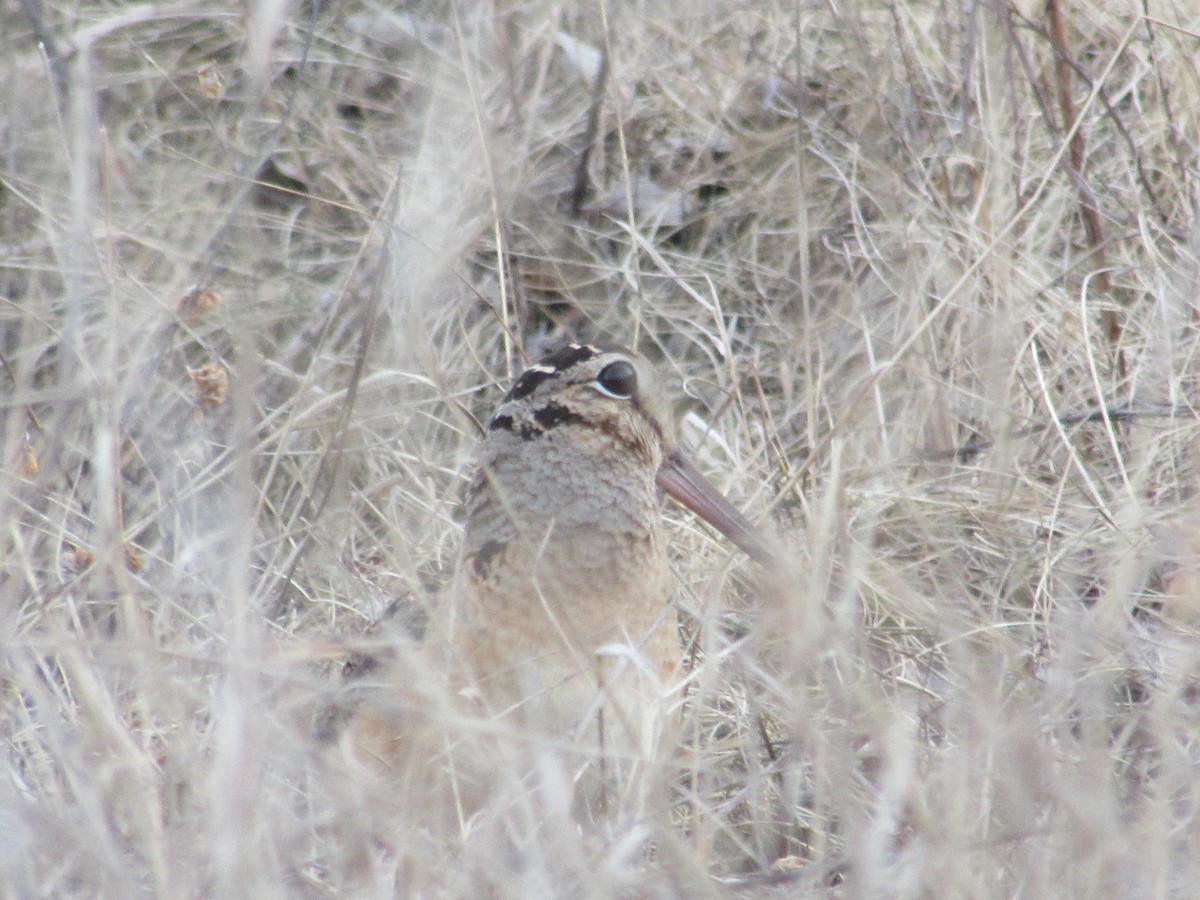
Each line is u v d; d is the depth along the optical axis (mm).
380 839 7652
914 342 11445
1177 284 11703
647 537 9188
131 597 8398
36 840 7023
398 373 11125
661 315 12812
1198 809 7016
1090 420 11258
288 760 7551
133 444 10758
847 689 8008
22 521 10289
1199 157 12258
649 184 13648
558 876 7117
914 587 9727
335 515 10594
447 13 13773
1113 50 13039
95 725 7453
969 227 11742
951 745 8250
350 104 14000
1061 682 7773
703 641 9625
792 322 12758
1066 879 6770
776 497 10820
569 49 13766
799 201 11820
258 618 9117
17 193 12000
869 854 6773
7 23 13000
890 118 12812
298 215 13172
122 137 13000
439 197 12492
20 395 9492
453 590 8898
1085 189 12039
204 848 6906
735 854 8430
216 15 13664
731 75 13516
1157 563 10031
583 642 8359
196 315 11352
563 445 9133
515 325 12805
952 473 11023
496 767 7383
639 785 7766
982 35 12609
